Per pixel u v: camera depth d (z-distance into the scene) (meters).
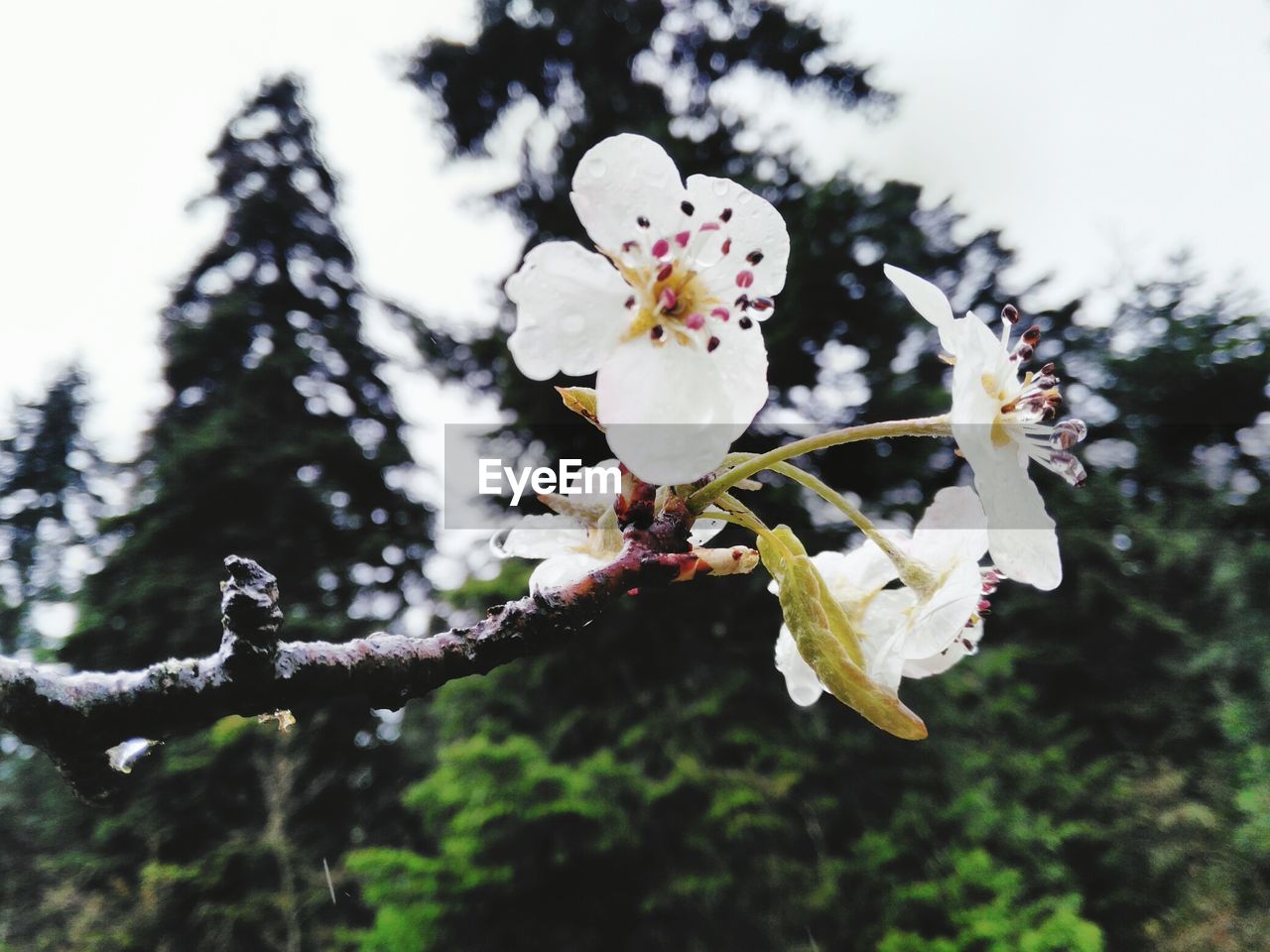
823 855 6.35
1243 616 9.88
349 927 8.34
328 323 14.64
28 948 8.56
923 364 9.32
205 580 11.45
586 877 6.16
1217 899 7.41
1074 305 11.41
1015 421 1.03
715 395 0.88
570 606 0.81
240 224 14.78
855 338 9.24
